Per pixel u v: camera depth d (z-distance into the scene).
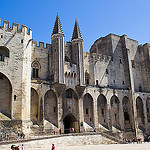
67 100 47.81
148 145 43.75
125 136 54.47
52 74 46.75
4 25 38.81
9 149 28.64
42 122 41.41
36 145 32.47
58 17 50.41
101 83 56.62
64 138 37.59
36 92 42.88
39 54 47.53
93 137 42.62
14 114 35.75
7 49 38.50
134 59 67.19
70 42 53.25
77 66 50.03
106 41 64.81
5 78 37.38
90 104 51.81
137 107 60.94
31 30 43.44
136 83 65.31
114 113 55.78
